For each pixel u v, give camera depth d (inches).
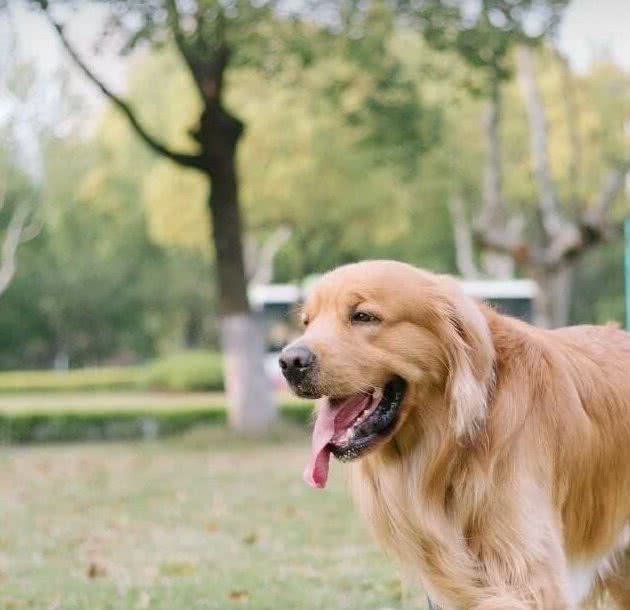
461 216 1407.5
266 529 387.2
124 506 452.1
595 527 185.0
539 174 856.9
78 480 548.1
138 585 289.6
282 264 1888.5
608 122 1154.7
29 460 663.8
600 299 2047.2
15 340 2026.3
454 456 172.6
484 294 1546.5
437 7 681.0
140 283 1978.3
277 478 541.6
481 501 169.9
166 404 1200.2
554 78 1146.7
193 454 676.1
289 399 1151.6
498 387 173.5
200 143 705.0
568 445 174.9
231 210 721.0
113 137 1537.9
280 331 1497.3
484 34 679.7
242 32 649.6
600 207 814.5
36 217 1622.8
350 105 944.3
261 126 1142.3
